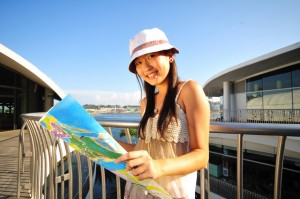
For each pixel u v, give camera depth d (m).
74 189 7.09
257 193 11.30
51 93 18.36
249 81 16.92
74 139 0.95
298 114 12.79
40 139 2.68
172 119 1.10
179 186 1.09
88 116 0.85
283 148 1.17
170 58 1.21
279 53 11.18
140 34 1.14
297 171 10.50
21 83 16.53
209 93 31.91
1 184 3.93
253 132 1.22
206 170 1.52
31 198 3.11
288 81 13.59
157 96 1.30
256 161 12.50
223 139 14.66
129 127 1.75
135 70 1.36
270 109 14.41
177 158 0.91
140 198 1.23
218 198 10.14
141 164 0.84
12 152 7.30
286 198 10.78
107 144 0.86
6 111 15.94
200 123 1.01
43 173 2.89
